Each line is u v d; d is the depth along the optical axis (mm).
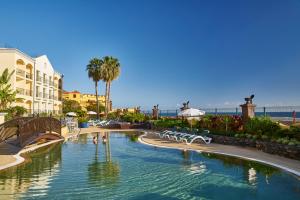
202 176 10258
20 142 16125
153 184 9367
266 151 14328
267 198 7781
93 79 49656
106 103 49438
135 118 37312
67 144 19266
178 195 8250
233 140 17375
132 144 19141
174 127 26172
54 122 21125
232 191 8477
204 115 23094
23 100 33250
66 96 73312
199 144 18234
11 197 8062
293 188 8602
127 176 10422
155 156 14469
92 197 8078
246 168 11258
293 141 12781
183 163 12617
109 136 25000
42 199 7898
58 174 10688
